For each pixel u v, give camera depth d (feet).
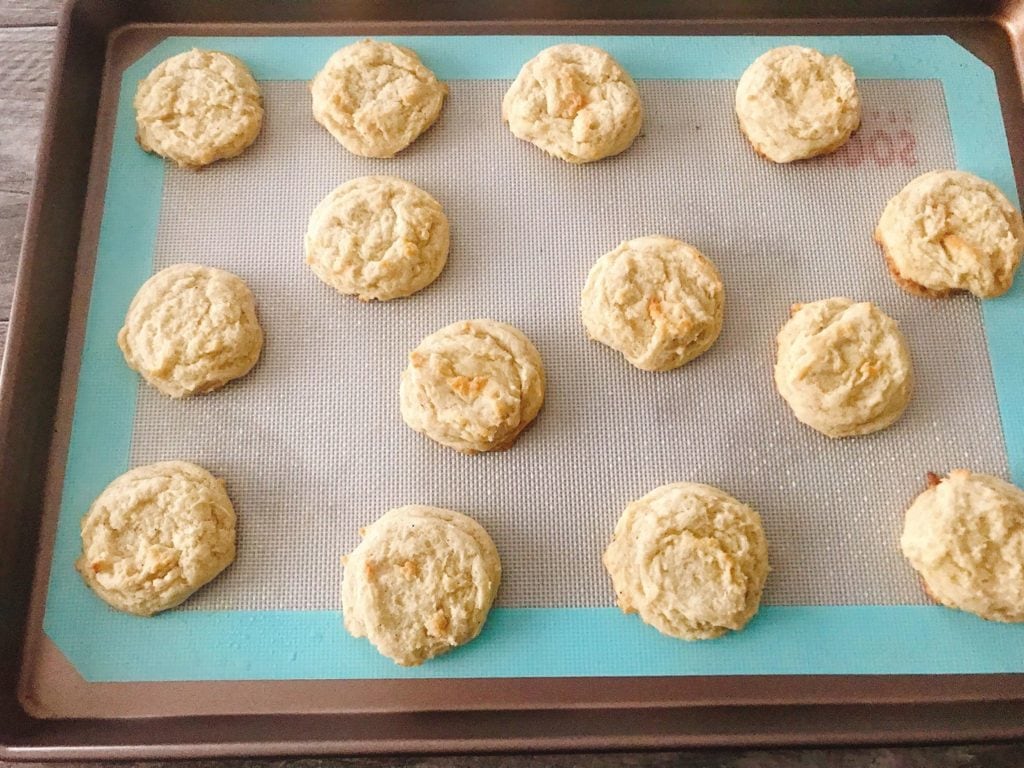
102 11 1.16
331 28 1.18
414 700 0.90
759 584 0.93
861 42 1.17
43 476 0.99
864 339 0.99
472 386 0.98
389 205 1.07
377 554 0.92
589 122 1.08
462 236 1.09
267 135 1.13
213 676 0.91
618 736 0.85
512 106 1.11
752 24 1.18
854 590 0.95
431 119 1.12
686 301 1.01
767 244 1.08
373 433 1.01
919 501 0.96
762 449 1.00
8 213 1.14
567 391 1.03
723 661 0.91
